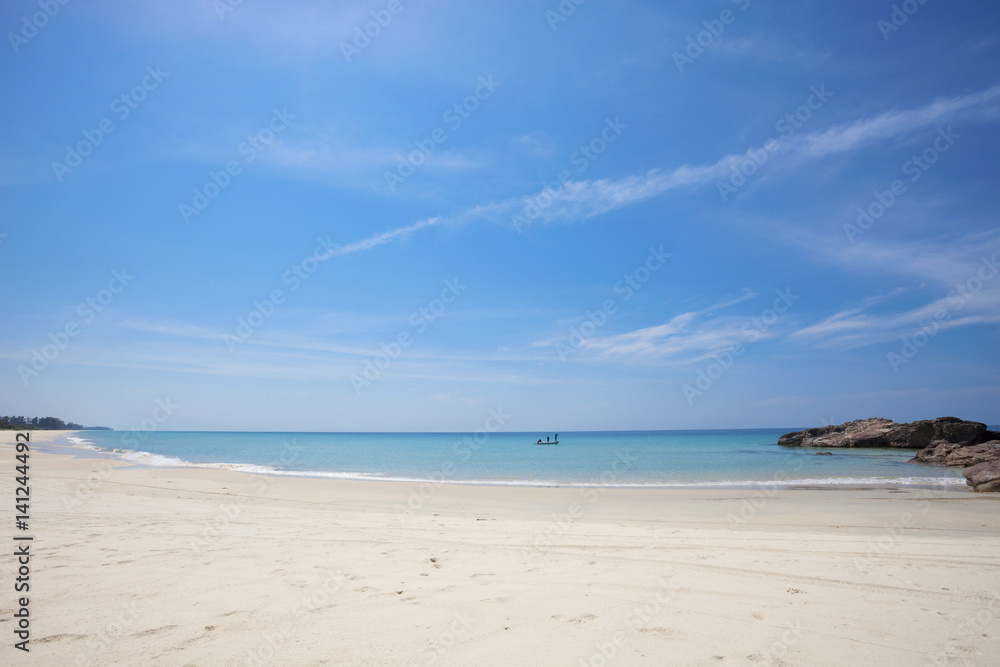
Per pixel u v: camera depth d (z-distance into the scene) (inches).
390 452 1999.3
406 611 190.7
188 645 157.8
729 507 526.6
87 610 185.8
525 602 202.8
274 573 237.1
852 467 1082.7
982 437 1460.4
